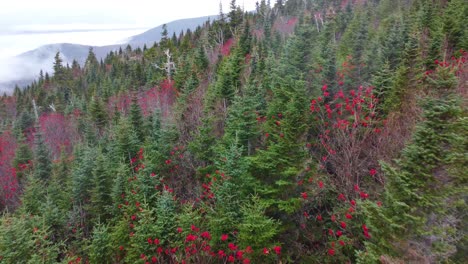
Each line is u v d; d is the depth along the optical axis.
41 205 11.62
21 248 7.56
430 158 4.16
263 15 58.75
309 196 7.30
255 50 23.30
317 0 58.75
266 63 17.42
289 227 7.46
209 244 6.74
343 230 6.79
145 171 9.68
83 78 68.75
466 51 12.08
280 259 6.87
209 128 10.99
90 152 14.94
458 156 3.98
